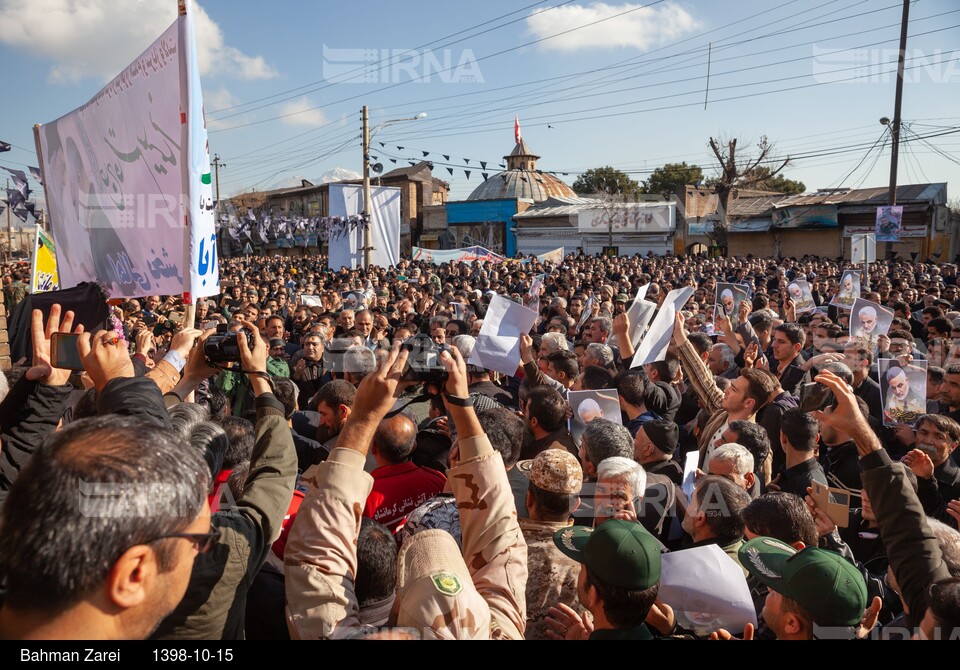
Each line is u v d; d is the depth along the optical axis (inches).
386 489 122.7
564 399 156.4
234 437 104.3
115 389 77.4
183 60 180.1
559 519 100.1
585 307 406.3
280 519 72.8
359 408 66.9
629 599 73.0
